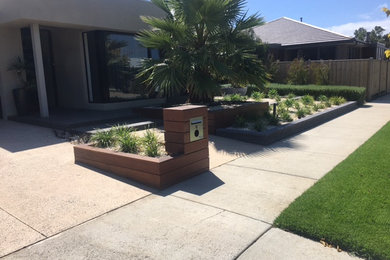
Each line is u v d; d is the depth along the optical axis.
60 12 8.96
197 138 5.10
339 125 9.33
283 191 4.42
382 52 27.16
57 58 11.80
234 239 3.21
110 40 10.76
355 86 15.32
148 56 11.98
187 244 3.13
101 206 4.00
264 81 9.74
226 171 5.34
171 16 9.77
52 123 8.38
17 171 5.23
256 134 7.12
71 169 5.35
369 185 4.32
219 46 9.34
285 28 24.64
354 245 2.95
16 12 8.34
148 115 9.78
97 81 10.91
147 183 4.68
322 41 21.12
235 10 8.96
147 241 3.19
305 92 14.76
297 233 3.28
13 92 9.63
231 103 9.85
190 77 8.59
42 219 3.66
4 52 9.52
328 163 5.66
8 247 3.09
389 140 6.98
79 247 3.10
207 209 3.90
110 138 5.79
